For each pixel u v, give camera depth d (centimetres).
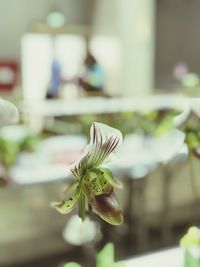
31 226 307
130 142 206
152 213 266
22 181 188
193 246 93
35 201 321
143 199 261
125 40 595
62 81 370
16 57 546
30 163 202
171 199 251
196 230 95
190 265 90
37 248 280
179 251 106
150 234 268
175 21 552
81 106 246
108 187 70
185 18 543
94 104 248
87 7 580
